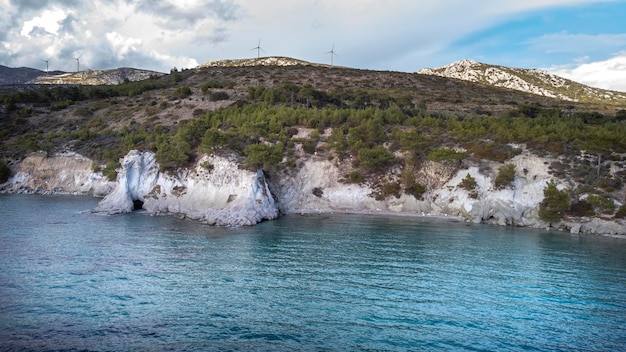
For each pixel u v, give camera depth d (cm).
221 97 12744
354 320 2752
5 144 10450
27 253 4066
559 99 16362
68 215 6372
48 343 2342
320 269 3794
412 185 7506
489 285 3519
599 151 6825
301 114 9412
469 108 12469
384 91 14450
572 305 3142
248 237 5109
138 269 3669
